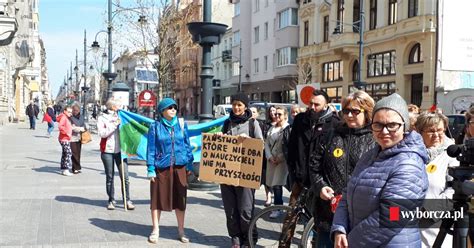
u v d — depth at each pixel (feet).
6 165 44.45
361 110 12.99
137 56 79.41
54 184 34.09
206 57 31.68
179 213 20.63
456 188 10.00
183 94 236.63
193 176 31.81
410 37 91.81
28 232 21.35
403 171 8.86
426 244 11.54
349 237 9.56
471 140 9.89
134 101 155.43
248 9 173.88
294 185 19.42
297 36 139.95
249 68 173.99
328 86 122.42
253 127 19.88
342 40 109.91
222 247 19.98
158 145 20.25
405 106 9.41
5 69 119.75
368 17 106.73
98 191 31.58
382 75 101.91
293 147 19.43
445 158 13.17
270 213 18.71
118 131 26.30
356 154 12.90
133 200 28.89
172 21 67.92
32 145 65.77
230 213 19.42
